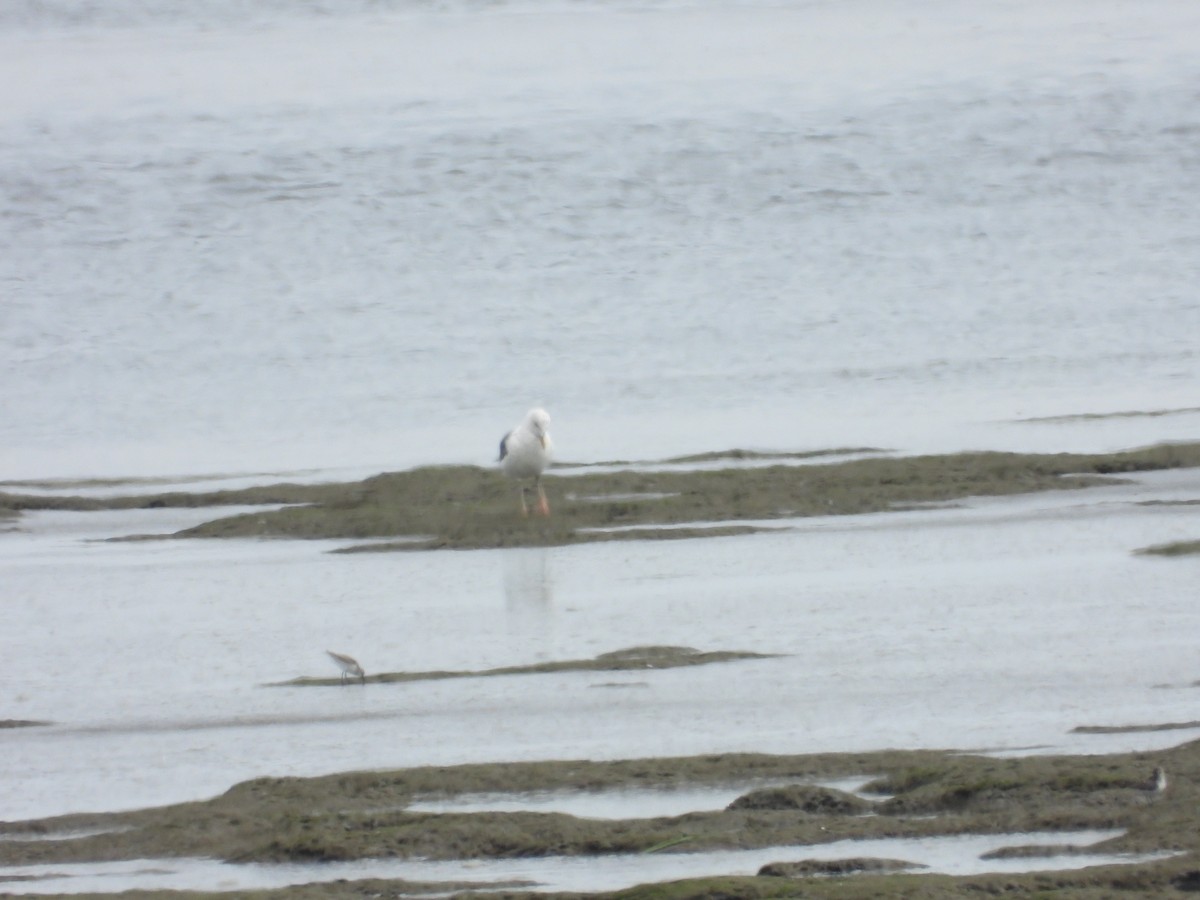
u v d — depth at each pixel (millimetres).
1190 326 115500
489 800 36812
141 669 51531
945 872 30500
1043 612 52000
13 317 128375
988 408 95875
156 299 132375
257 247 144125
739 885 29219
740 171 159375
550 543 66812
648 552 64312
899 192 154250
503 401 104812
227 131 174250
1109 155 161500
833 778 36875
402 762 40469
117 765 41844
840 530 66625
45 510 80375
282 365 115812
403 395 107312
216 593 61656
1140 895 28234
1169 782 33875
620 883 31344
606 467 83062
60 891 32750
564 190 155875
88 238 146125
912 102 177250
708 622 53094
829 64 197125
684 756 38969
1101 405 95062
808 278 132875
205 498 80312
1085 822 32406
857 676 45844
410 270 138375
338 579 62844
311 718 45000
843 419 94750
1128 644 47781
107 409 107000
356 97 188000
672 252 141125
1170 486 72125
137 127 176250
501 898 30078
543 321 124125
